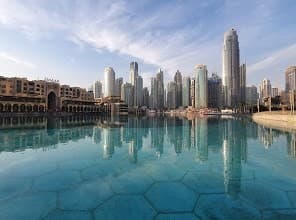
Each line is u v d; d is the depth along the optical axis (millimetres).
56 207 7250
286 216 6613
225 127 35406
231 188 8805
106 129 32531
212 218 6586
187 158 14023
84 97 117625
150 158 14078
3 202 7555
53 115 79438
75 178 10070
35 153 15375
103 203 7586
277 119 45562
